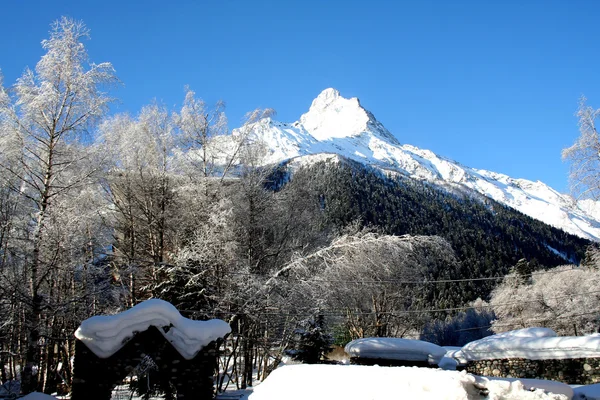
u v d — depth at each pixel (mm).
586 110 21562
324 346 24734
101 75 17266
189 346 13742
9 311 17078
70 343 20781
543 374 17594
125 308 20266
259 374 23656
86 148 17844
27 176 16891
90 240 18141
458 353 20000
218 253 20219
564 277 42000
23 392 14602
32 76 16953
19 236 16922
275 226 24828
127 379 22391
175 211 22578
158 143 22969
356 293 23781
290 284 20375
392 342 22250
